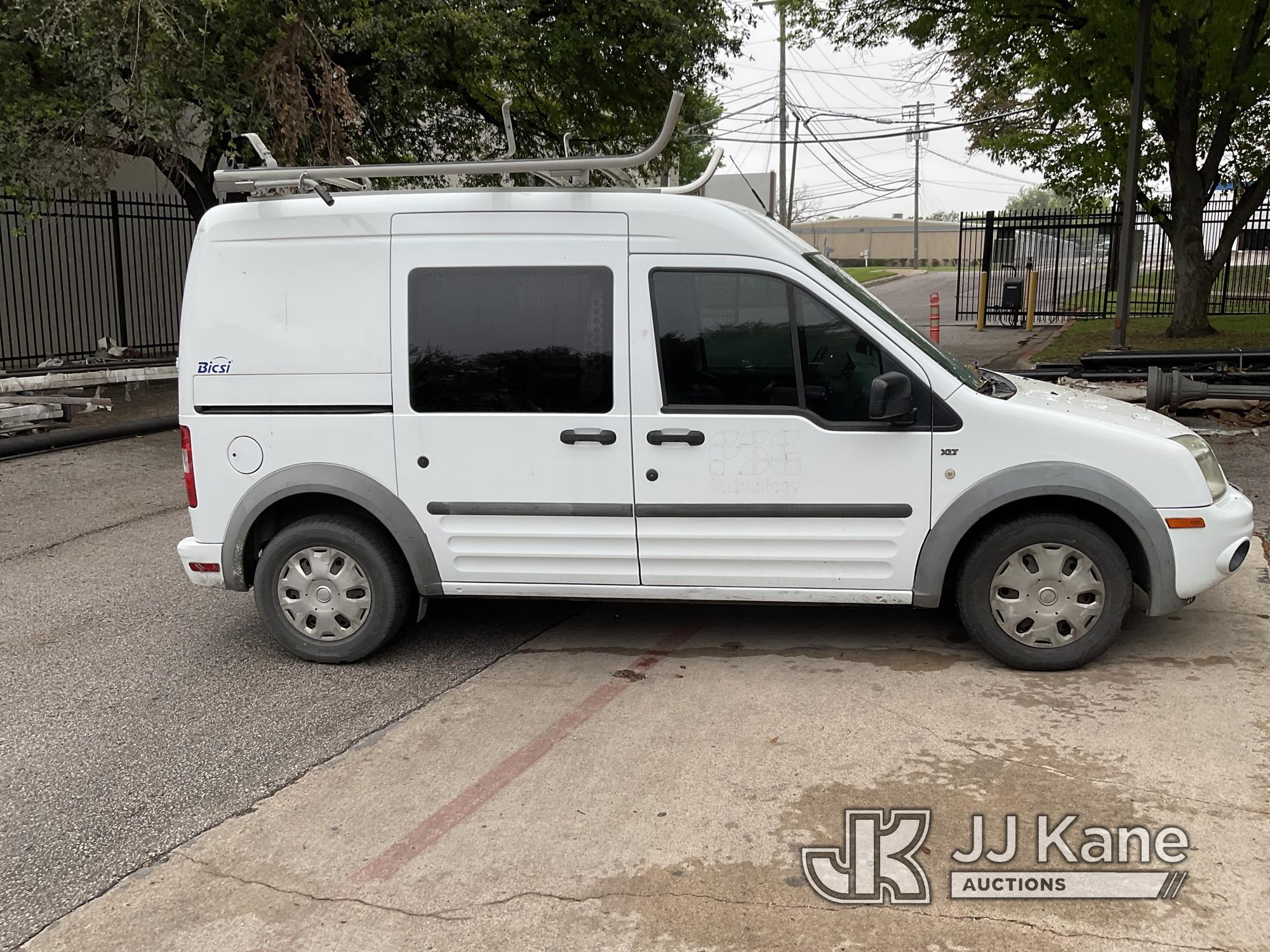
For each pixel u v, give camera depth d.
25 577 6.73
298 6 11.18
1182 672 4.54
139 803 3.74
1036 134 17.81
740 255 4.52
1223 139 15.77
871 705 4.32
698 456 4.59
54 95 11.20
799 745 3.99
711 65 15.80
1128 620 5.20
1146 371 11.43
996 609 4.55
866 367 4.48
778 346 4.53
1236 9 13.26
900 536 4.52
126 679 4.95
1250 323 17.75
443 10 11.74
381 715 4.44
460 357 4.71
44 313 16.59
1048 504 4.55
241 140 11.73
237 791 3.80
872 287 39.38
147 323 18.19
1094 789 3.58
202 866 3.33
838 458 4.51
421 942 2.90
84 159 11.54
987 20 15.62
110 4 10.09
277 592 5.03
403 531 4.82
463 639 5.34
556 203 4.61
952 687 4.48
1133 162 13.91
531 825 3.49
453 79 13.73
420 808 3.64
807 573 4.64
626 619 5.55
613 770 3.85
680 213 4.54
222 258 4.84
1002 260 23.97
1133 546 4.55
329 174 4.66
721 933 2.90
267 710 4.54
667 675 4.74
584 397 4.65
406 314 4.72
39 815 3.67
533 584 4.86
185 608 6.05
